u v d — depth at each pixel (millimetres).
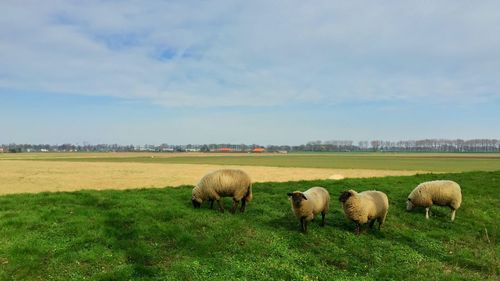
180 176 53969
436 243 14719
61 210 15133
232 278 10984
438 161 119625
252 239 13641
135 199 17297
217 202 16703
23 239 12312
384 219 15727
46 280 10398
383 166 87875
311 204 14414
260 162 110875
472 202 20297
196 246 12734
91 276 10641
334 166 88062
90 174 57719
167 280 10672
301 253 13000
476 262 12906
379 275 11719
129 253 12023
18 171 63812
